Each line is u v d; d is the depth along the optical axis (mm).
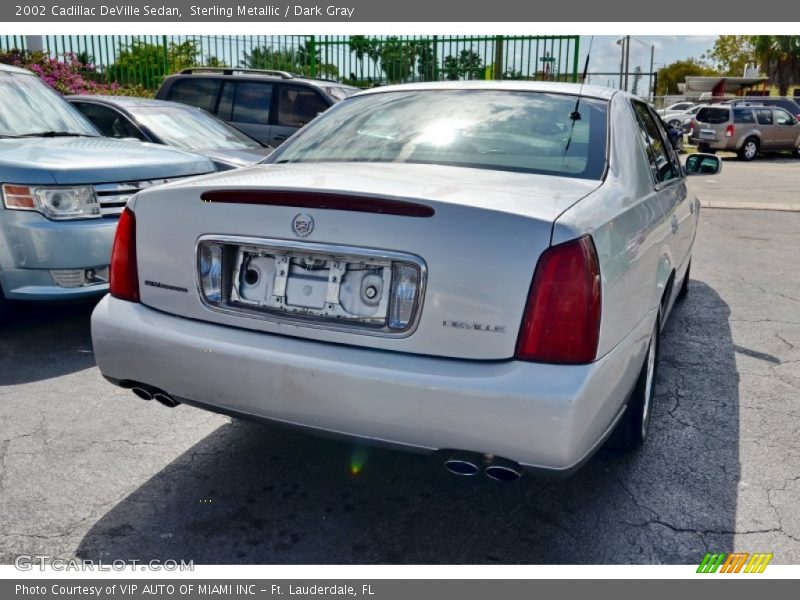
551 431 2184
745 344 5043
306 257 2482
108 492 2955
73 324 5086
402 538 2705
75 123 6055
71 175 4500
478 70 15492
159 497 2930
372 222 2346
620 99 3516
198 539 2674
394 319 2352
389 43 15672
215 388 2572
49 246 4414
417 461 3254
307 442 3412
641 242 2873
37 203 4410
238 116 10039
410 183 2543
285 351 2441
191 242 2645
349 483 3066
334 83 10336
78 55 13695
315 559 2578
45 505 2850
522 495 2998
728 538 2734
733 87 49906
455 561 2580
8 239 4422
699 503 2965
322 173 2777
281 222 2477
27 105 5859
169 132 7645
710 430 3646
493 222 2250
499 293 2234
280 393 2451
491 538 2715
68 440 3379
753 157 25500
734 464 3299
